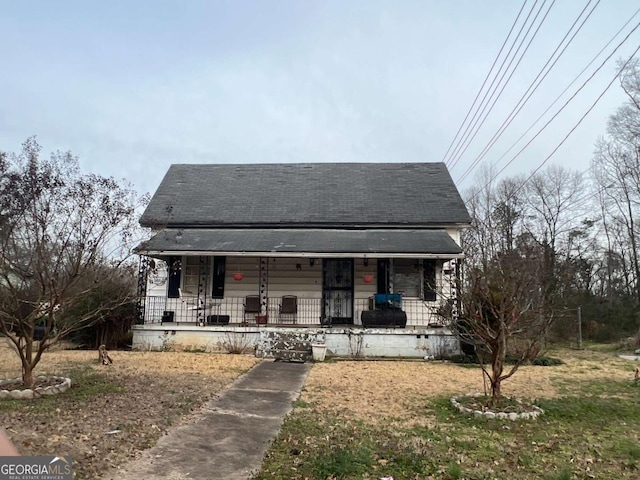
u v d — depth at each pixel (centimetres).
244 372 1020
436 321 1490
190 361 1162
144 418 609
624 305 2303
